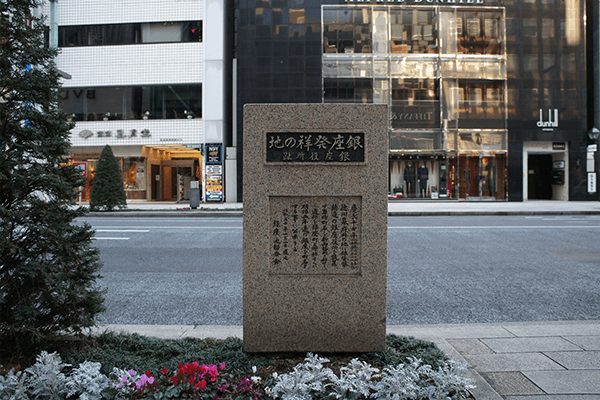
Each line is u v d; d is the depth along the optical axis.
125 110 20.47
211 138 20.23
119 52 20.45
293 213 2.96
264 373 2.64
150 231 10.33
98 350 2.89
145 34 20.56
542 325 3.72
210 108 20.23
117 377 2.36
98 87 20.50
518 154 20.78
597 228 10.59
